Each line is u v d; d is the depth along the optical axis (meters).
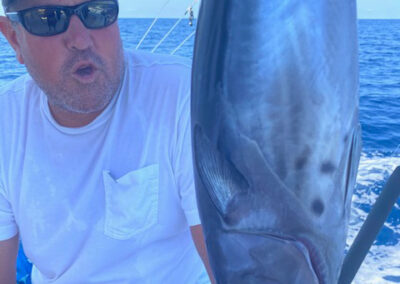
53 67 1.69
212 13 0.91
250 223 0.94
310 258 0.93
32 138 1.93
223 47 0.89
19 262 3.22
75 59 1.66
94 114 1.84
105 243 1.96
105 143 1.86
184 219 2.02
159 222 1.96
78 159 1.90
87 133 1.87
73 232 1.97
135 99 1.87
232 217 0.94
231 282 0.97
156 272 2.06
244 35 0.87
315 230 0.91
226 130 0.91
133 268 2.02
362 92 15.15
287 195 0.90
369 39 34.66
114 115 1.86
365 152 8.62
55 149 1.90
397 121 11.41
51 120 1.89
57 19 1.60
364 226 1.43
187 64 1.92
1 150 1.96
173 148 1.84
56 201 1.94
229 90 0.89
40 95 1.95
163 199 1.92
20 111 1.97
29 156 1.94
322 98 0.86
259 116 0.89
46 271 2.12
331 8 0.85
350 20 0.86
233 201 0.93
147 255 2.02
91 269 2.02
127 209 1.89
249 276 0.95
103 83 1.72
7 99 2.01
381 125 10.98
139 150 1.86
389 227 5.14
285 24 0.85
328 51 0.85
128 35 34.28
